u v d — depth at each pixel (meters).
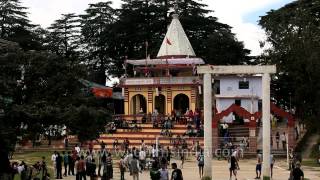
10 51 32.28
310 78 65.25
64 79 33.25
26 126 31.77
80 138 33.78
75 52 106.88
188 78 82.50
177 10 94.94
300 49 66.00
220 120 71.44
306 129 73.94
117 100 101.75
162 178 29.72
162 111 86.06
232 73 42.25
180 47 87.81
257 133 67.62
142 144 60.09
